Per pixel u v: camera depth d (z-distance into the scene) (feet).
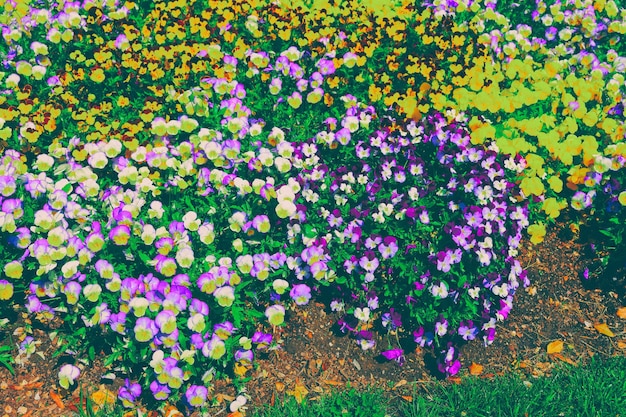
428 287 5.51
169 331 5.01
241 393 5.28
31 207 5.53
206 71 6.35
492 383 5.39
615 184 6.11
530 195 6.08
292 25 6.66
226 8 6.73
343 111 6.30
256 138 6.03
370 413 5.14
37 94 6.14
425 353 5.59
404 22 6.67
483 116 6.32
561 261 6.09
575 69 6.98
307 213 5.75
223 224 5.65
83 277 5.20
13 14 6.62
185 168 5.70
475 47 6.73
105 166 5.84
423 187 5.87
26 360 5.28
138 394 5.08
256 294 5.54
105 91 6.29
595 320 5.83
